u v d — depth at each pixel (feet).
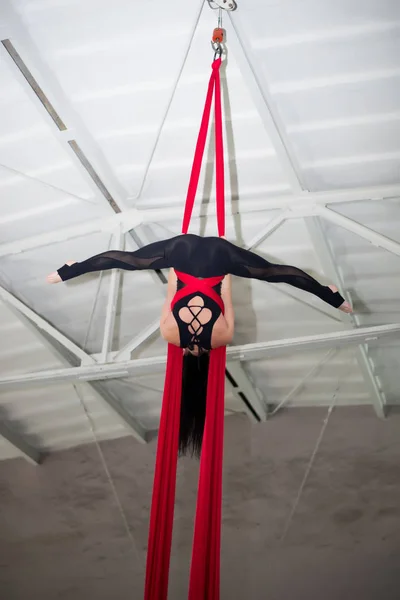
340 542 21.74
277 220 16.67
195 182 13.28
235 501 23.20
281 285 19.21
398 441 22.85
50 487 25.08
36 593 23.36
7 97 14.71
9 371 22.11
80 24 13.60
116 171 16.30
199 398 14.25
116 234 17.22
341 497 22.41
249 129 15.37
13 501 25.11
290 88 14.53
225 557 22.31
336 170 16.12
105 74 14.40
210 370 13.65
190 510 23.21
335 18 13.29
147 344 21.49
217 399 13.50
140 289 19.49
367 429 23.32
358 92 14.47
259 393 24.21
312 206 16.49
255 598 21.45
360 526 21.83
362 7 13.07
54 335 19.19
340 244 17.94
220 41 13.14
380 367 22.20
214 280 13.44
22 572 23.80
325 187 16.61
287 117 15.10
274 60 14.07
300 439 23.75
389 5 12.96
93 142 15.61
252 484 23.36
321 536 21.97
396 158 15.72
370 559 21.21
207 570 12.46
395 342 21.08
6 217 17.35
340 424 23.67
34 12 13.39
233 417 24.84
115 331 21.04
